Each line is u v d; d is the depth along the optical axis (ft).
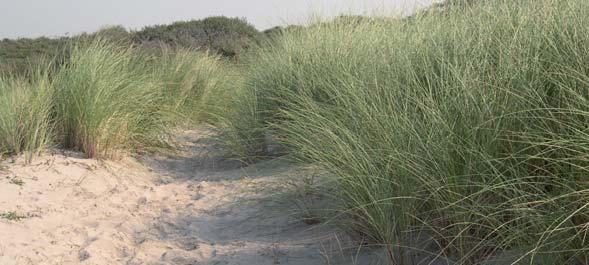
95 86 20.53
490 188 8.89
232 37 55.01
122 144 21.34
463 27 14.26
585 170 8.59
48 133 20.03
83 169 18.86
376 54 16.56
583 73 9.59
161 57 32.50
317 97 18.47
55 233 14.23
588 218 8.39
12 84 21.74
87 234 14.39
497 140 9.82
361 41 20.57
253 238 13.38
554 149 8.93
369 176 10.36
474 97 10.43
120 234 14.42
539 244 8.52
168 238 14.20
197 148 23.75
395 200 10.16
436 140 10.29
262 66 24.12
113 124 20.63
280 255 12.06
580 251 8.36
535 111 9.83
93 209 16.26
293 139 16.99
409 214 9.88
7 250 12.86
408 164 10.02
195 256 12.77
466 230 9.50
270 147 21.85
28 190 16.67
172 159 22.13
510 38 11.88
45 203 16.01
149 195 17.72
